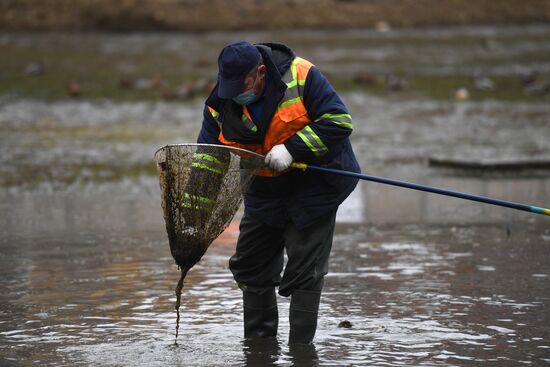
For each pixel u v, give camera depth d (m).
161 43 87.12
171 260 24.98
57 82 69.25
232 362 16.55
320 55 82.25
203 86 67.12
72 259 25.14
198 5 99.69
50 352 17.17
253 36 92.06
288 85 16.92
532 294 21.11
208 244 17.56
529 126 54.19
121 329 18.69
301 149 16.81
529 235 27.91
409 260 24.72
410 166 41.47
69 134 51.25
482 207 32.62
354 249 26.14
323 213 17.31
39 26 92.88
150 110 60.06
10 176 39.31
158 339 17.98
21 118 56.88
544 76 73.94
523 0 109.25
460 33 96.94
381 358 16.70
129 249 26.34
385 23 100.69
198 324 19.06
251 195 17.73
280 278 18.42
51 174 39.78
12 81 69.31
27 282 22.64
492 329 18.44
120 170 40.75
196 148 17.17
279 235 18.05
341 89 68.44
